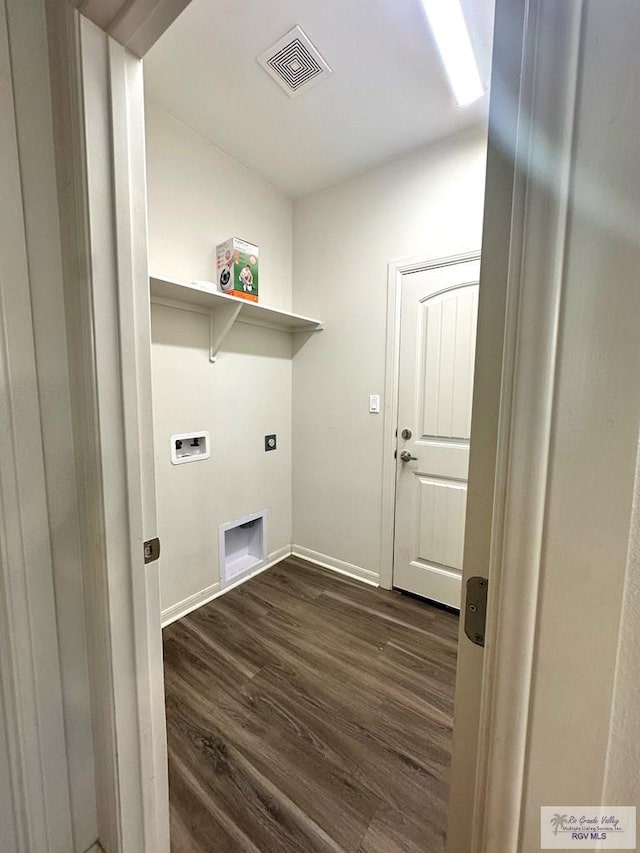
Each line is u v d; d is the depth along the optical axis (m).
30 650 0.78
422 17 1.29
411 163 2.04
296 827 1.04
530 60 0.30
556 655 0.32
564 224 0.28
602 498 0.29
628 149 0.26
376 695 1.50
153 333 1.81
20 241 0.72
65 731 0.85
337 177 2.28
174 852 0.99
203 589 2.15
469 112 1.75
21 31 0.69
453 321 1.98
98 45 0.68
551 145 0.28
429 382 2.09
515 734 0.35
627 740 0.31
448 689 1.54
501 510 0.35
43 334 0.76
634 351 0.27
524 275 0.31
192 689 1.52
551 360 0.30
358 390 2.35
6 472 0.73
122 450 0.79
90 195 0.71
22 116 0.70
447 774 1.19
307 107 1.73
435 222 1.99
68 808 0.87
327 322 2.45
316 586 2.34
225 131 1.90
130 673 0.84
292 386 2.66
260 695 1.50
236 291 1.97
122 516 0.80
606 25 0.26
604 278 0.27
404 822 1.06
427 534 2.16
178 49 1.43
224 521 2.25
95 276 0.73
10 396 0.73
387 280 2.17
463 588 0.43
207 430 2.11
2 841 0.81
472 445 0.41
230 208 2.12
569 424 0.30
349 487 2.44
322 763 1.22
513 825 0.36
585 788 0.33
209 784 1.15
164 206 1.81
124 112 0.73
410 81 1.57
